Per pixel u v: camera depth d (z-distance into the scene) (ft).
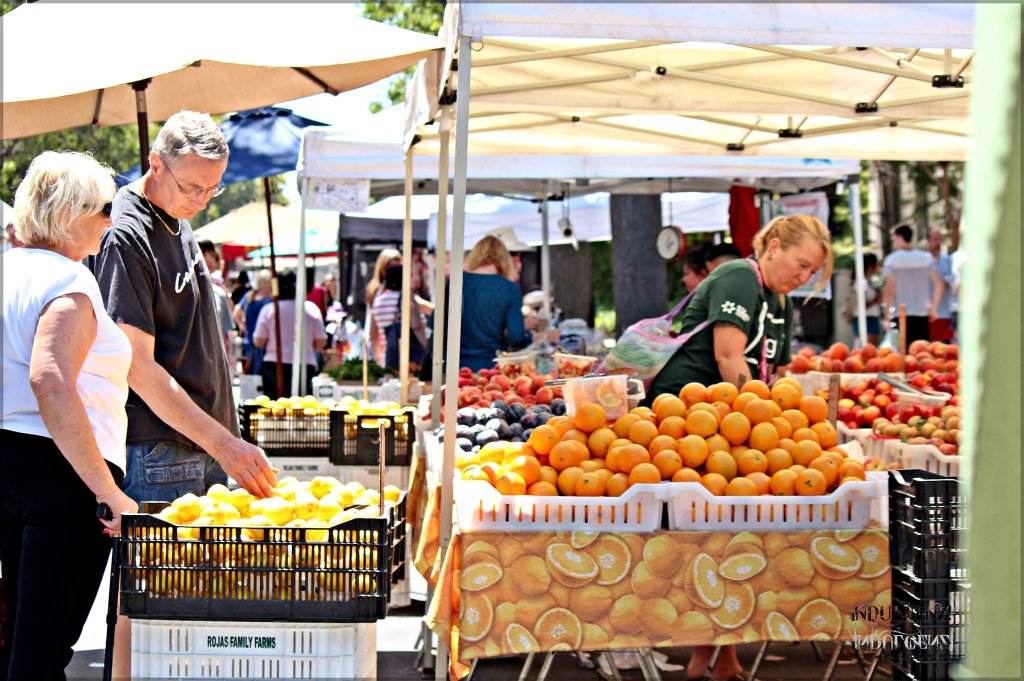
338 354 40.93
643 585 10.64
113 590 9.91
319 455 18.30
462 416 13.85
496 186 37.35
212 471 15.16
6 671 10.63
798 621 10.73
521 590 10.58
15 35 14.67
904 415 18.69
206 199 12.21
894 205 79.92
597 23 10.05
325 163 26.99
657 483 10.88
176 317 12.30
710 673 14.51
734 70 15.71
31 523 10.11
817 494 11.14
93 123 19.31
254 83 18.75
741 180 37.40
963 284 3.35
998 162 3.22
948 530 9.87
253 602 9.89
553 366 22.12
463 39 10.57
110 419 10.66
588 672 15.29
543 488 11.10
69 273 9.98
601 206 46.96
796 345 44.73
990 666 3.32
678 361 14.69
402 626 17.52
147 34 14.61
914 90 15.81
